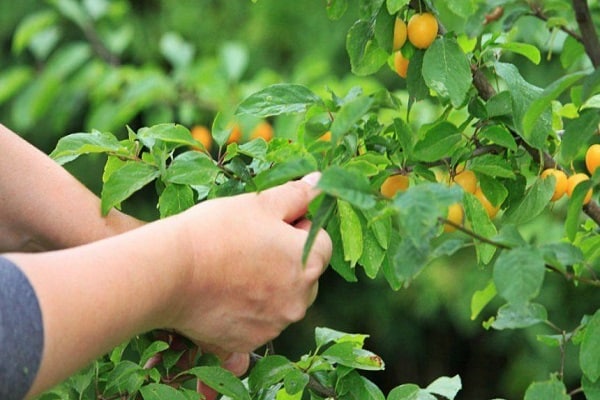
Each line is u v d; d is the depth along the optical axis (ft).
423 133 4.68
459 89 4.55
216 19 15.33
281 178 3.86
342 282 15.52
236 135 9.04
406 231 3.67
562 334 4.30
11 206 4.66
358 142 4.74
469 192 4.64
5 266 3.77
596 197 4.89
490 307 14.06
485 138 4.68
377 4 4.68
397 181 4.64
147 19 15.53
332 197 3.84
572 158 4.23
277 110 4.76
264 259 4.13
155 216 15.01
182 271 4.00
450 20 9.66
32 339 3.71
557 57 12.49
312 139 4.69
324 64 10.28
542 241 9.81
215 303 4.13
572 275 3.98
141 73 10.68
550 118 4.56
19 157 4.68
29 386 3.72
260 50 14.99
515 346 14.80
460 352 16.90
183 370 4.68
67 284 3.80
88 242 4.68
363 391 4.73
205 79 10.37
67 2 11.58
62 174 4.75
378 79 13.76
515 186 4.77
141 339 4.70
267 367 4.61
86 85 10.98
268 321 4.22
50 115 15.02
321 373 4.80
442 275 14.03
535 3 4.37
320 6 14.80
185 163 4.62
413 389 4.76
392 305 15.37
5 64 15.52
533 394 4.06
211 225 4.09
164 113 10.62
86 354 3.83
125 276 3.88
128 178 4.61
